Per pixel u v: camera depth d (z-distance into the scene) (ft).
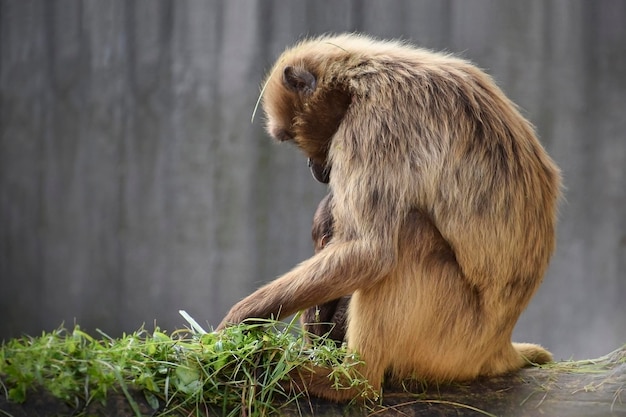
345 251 18.49
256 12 52.90
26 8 56.24
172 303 54.90
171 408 16.81
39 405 15.96
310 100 21.66
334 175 19.45
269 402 17.51
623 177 49.16
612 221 49.39
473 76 20.36
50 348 16.57
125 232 55.67
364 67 20.63
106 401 16.40
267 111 23.40
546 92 49.90
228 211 54.19
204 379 17.28
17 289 56.90
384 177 18.74
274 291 18.69
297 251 53.57
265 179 53.83
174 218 54.95
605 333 48.98
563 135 49.80
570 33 49.65
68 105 56.13
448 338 19.04
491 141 19.30
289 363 17.80
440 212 18.85
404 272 18.71
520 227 19.33
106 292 55.77
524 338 50.39
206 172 54.44
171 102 54.70
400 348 18.84
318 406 18.12
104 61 55.52
